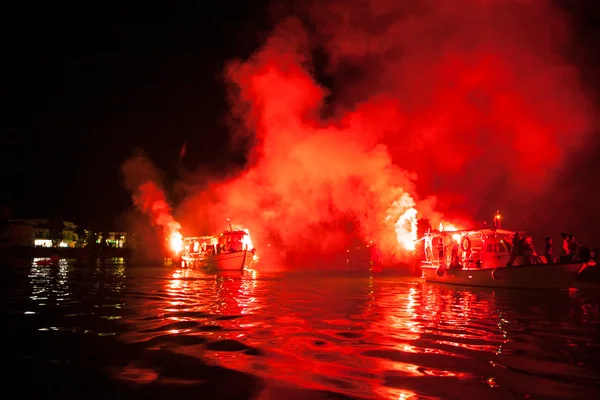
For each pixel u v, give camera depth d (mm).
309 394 5801
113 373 6688
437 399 5629
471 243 21078
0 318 11195
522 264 18359
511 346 8328
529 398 5672
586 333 9555
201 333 9344
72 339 8797
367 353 7754
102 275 27000
